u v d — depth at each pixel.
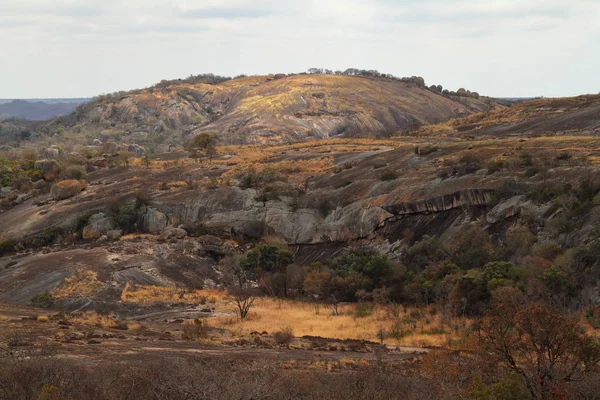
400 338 35.00
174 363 19.55
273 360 25.08
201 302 53.88
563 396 14.62
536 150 72.00
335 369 23.38
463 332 32.94
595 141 76.56
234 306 51.03
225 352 26.72
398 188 70.81
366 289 53.47
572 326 15.49
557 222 50.47
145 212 83.75
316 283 54.69
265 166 97.50
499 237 56.78
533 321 15.47
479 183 63.44
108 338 28.02
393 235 66.62
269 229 76.94
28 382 14.89
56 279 61.34
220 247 75.62
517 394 14.02
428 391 15.86
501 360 16.12
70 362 19.00
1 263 72.44
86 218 83.81
